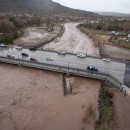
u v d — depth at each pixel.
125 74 61.88
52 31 152.75
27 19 198.50
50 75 63.38
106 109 43.97
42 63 64.25
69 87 56.06
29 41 106.56
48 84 57.88
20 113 44.34
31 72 65.06
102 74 57.81
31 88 55.22
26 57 74.44
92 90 54.84
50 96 51.75
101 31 155.12
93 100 50.16
